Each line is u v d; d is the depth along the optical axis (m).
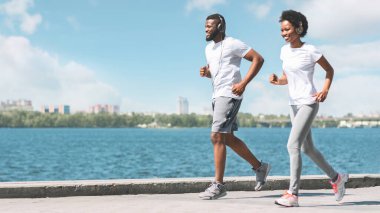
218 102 6.64
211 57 6.73
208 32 6.71
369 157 52.59
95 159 49.84
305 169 38.91
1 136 158.62
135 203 6.33
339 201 6.50
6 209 5.88
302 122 6.14
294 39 6.20
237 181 7.70
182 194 7.37
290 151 6.18
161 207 5.99
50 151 66.06
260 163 7.07
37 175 34.19
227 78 6.62
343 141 113.00
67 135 178.00
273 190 7.82
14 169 38.78
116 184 7.22
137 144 94.12
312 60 6.13
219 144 6.71
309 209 5.84
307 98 6.14
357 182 8.15
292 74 6.23
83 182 7.24
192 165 42.00
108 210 5.78
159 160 48.09
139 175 33.56
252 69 6.53
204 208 5.91
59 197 6.99
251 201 6.54
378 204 6.32
